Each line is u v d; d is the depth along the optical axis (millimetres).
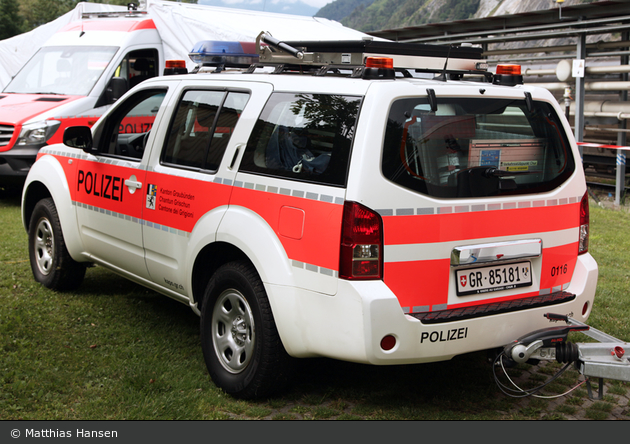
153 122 4219
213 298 3580
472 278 3131
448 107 3078
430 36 14469
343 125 2992
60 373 3592
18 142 8820
